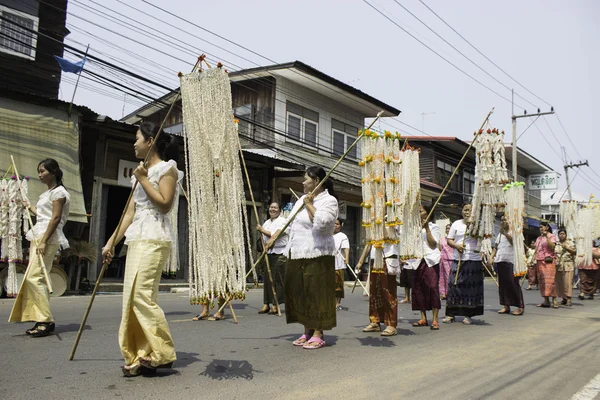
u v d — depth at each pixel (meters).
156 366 3.65
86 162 12.68
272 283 6.61
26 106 11.02
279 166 16.28
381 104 22.30
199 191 3.88
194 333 5.84
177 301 9.80
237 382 3.64
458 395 3.49
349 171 22.06
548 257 10.54
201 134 3.93
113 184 13.27
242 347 5.04
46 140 11.05
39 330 5.34
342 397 3.35
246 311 8.31
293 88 19.70
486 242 8.80
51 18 13.61
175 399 3.18
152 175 3.68
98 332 5.65
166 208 3.64
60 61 10.78
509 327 7.05
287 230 7.98
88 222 12.57
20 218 7.43
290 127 19.52
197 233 3.86
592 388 3.80
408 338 5.85
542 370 4.35
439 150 28.27
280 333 5.96
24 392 3.27
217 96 4.00
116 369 3.92
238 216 4.03
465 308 7.34
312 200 5.01
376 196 5.47
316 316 5.02
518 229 8.52
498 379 3.99
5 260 7.52
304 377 3.85
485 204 7.09
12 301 8.56
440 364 4.46
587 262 13.39
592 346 5.61
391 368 4.25
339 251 9.20
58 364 4.06
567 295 11.18
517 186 8.59
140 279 3.58
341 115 22.08
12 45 12.88
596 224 14.02
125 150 13.64
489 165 7.05
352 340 5.62
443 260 10.80
